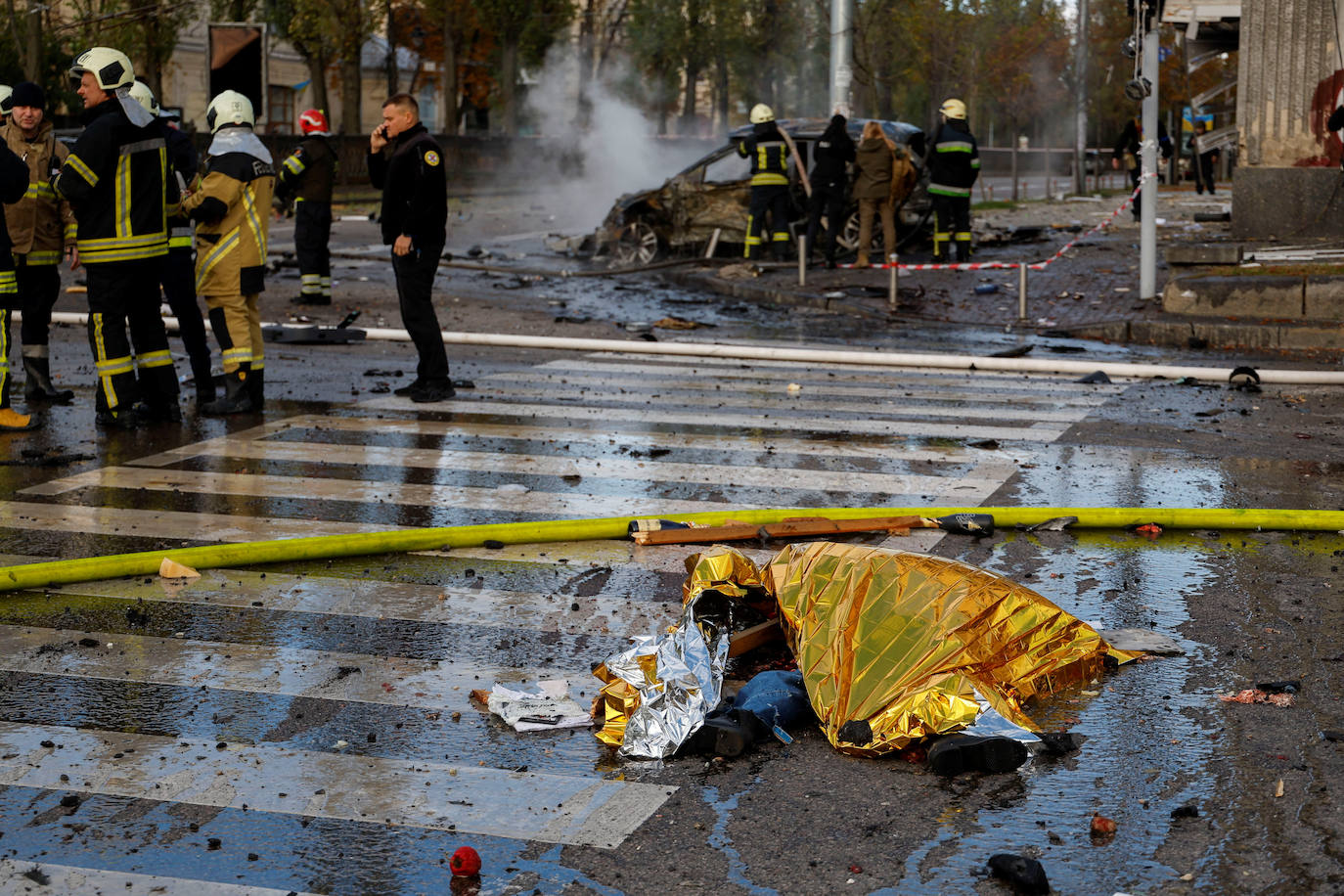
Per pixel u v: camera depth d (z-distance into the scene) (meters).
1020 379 10.50
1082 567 5.52
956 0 35.88
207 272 8.53
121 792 3.53
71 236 8.60
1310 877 3.05
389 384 9.96
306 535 6.00
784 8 46.22
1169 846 3.21
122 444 7.82
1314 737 3.84
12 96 8.48
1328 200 15.01
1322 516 6.07
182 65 42.62
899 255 18.78
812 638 4.13
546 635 4.77
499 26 42.84
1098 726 3.94
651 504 6.55
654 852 3.21
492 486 6.91
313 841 3.27
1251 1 15.10
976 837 3.27
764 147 17.55
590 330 13.22
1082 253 18.17
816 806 3.45
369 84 50.31
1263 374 10.17
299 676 4.37
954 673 3.84
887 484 6.95
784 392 9.80
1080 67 34.31
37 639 4.70
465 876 3.09
